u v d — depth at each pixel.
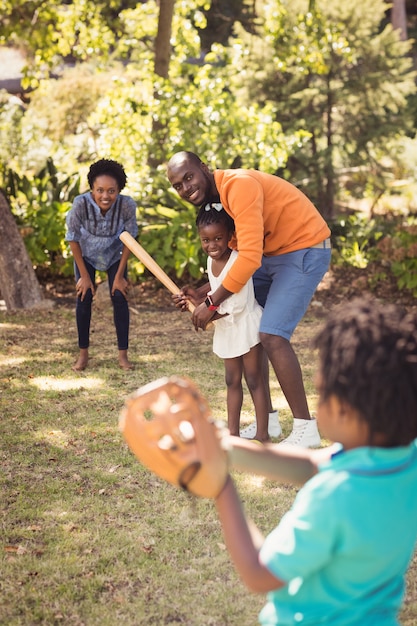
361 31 12.91
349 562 1.37
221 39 19.64
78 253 5.44
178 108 10.16
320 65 12.55
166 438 1.37
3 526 3.28
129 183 9.97
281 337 3.97
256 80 13.33
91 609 2.71
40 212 9.06
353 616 1.40
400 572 1.44
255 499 3.58
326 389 1.38
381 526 1.34
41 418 4.59
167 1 10.93
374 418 1.34
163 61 11.21
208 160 10.03
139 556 3.06
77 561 3.01
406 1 23.69
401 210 14.30
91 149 14.38
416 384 1.34
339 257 9.81
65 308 7.93
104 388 5.20
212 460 1.36
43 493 3.61
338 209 14.98
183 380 1.40
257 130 10.24
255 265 3.80
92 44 12.75
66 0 14.82
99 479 3.77
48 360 5.88
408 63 13.43
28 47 13.08
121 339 5.63
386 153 14.01
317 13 12.38
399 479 1.37
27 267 7.99
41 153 15.04
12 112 15.58
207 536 3.23
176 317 7.50
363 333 1.36
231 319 4.01
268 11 12.53
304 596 1.43
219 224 3.96
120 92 10.80
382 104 13.38
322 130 13.27
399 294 8.76
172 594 2.81
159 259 8.72
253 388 4.12
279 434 4.38
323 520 1.33
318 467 1.59
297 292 3.98
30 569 2.95
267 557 1.35
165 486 3.70
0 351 6.14
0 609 2.70
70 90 15.84
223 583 2.88
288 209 3.99
